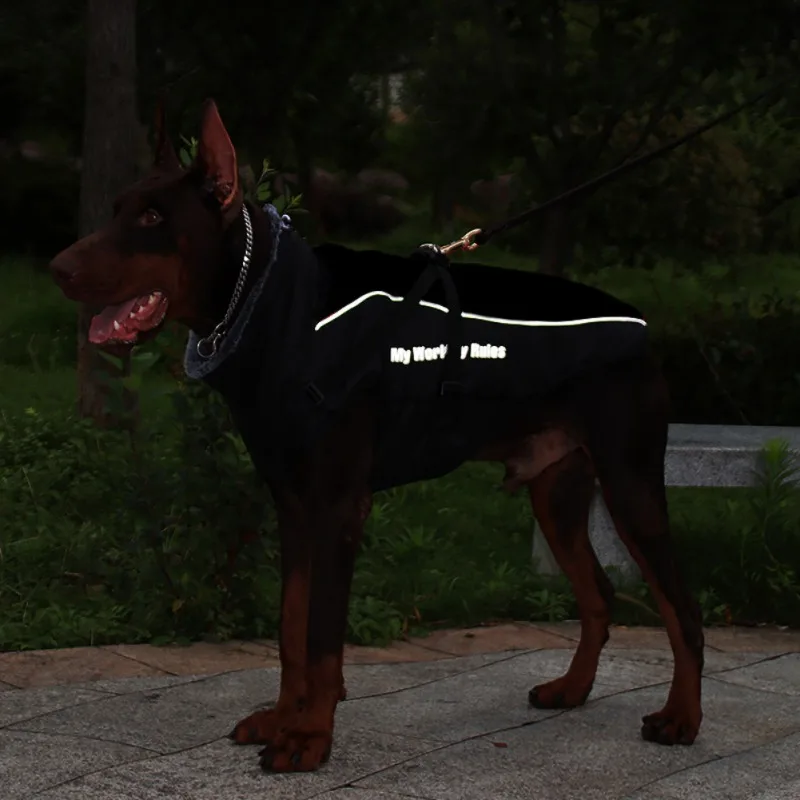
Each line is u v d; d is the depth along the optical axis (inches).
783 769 170.9
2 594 249.9
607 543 261.7
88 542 270.5
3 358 506.6
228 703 194.1
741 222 601.9
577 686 195.0
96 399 352.8
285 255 168.6
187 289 164.2
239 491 230.5
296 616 174.9
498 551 290.0
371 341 169.5
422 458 177.2
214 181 163.6
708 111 528.4
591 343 180.7
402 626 237.8
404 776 165.8
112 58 354.6
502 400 178.9
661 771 170.2
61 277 156.4
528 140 452.4
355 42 496.4
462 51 452.8
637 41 448.8
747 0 387.2
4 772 164.6
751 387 373.4
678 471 260.1
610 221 553.6
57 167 789.2
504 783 164.4
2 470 323.0
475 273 183.8
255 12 468.8
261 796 158.2
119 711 189.3
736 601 255.8
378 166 958.4
